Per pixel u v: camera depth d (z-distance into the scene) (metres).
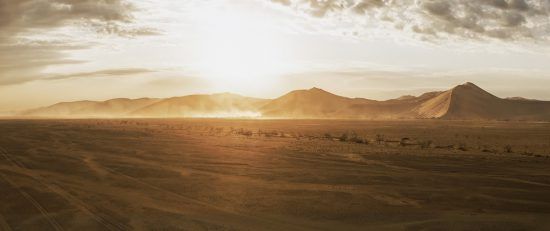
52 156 28.47
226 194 16.53
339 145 36.03
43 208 14.53
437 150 31.75
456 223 12.61
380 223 12.75
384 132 63.16
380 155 28.03
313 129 70.75
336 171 21.62
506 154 29.22
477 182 18.67
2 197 16.25
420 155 28.02
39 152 30.94
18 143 38.41
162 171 21.97
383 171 21.59
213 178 19.89
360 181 19.00
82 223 12.70
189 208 14.47
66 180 19.73
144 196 16.30
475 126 96.81
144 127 73.38
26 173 21.75
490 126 97.88
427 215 13.57
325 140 42.59
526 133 62.00
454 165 23.58
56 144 37.28
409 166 23.27
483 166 23.22
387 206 14.68
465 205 14.83
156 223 12.67
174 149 32.50
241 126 82.94
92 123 96.62
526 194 16.39
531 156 28.00
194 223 12.66
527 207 14.54
